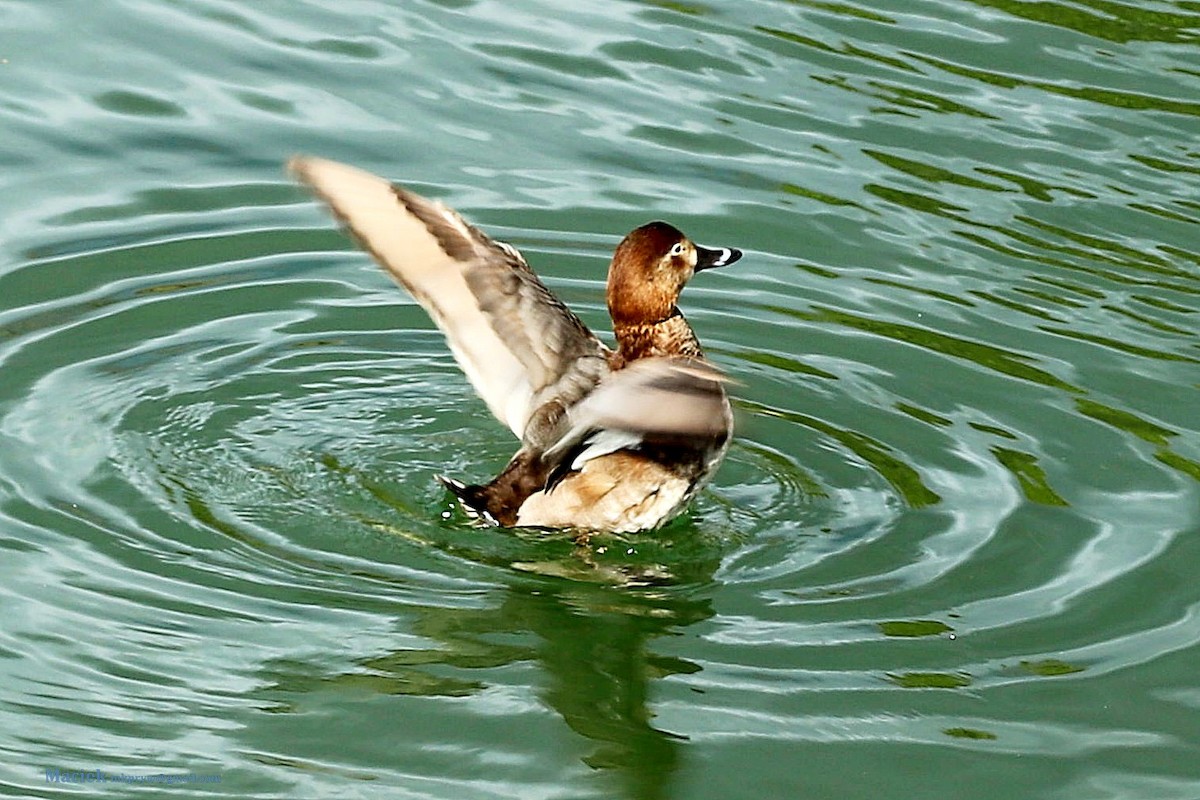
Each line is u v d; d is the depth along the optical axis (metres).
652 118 15.85
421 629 10.20
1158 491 11.80
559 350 10.14
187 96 15.88
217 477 11.52
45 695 9.41
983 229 14.62
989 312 13.71
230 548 10.81
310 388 12.62
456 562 10.88
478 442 12.20
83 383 12.38
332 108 15.81
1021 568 11.00
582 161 15.24
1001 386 12.91
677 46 17.02
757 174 15.16
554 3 17.81
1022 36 17.50
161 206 14.58
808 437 12.33
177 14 17.20
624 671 9.92
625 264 11.39
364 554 10.90
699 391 8.40
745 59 16.84
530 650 10.09
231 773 8.95
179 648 9.86
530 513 10.77
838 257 14.32
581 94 16.16
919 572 10.94
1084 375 13.04
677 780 9.09
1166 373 13.05
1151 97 16.42
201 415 12.16
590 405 8.59
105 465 11.51
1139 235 14.61
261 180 14.93
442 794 8.88
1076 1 18.28
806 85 16.44
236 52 16.59
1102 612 10.59
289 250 14.28
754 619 10.48
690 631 10.31
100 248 14.02
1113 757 9.39
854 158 15.43
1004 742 9.48
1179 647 10.28
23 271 13.65
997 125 15.92
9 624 9.93
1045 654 10.20
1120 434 12.38
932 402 12.73
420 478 11.71
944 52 17.09
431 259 9.91
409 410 12.51
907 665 10.08
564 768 9.11
